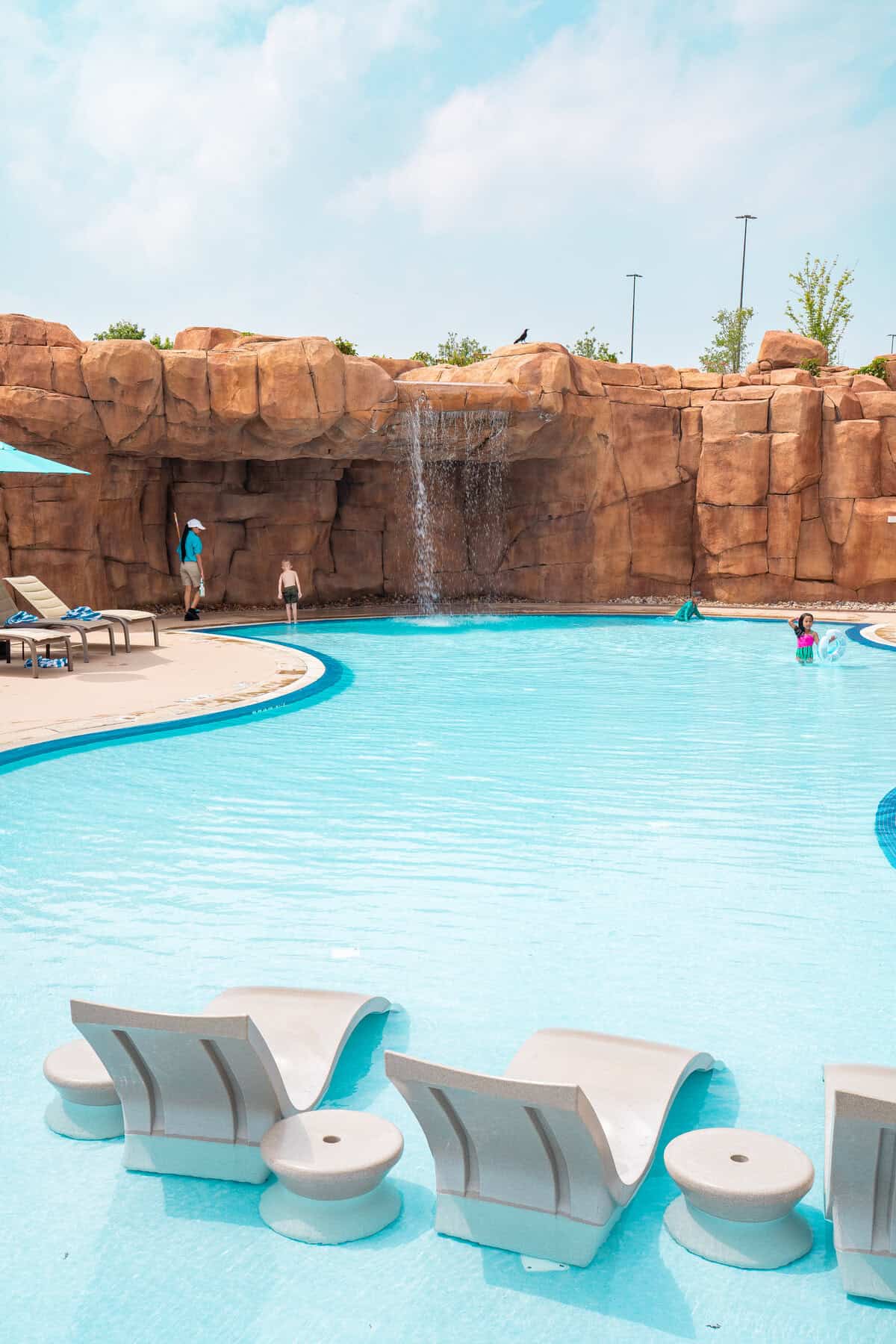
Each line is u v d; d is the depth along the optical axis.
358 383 19.03
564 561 23.64
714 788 7.57
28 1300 2.46
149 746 8.95
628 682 12.80
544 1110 2.39
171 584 22.05
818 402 22.17
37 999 4.16
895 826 6.62
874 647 16.09
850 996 4.18
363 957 4.60
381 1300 2.47
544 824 6.66
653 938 4.81
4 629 12.84
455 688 12.30
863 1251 2.46
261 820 6.75
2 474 18.05
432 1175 2.98
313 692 11.60
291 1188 2.67
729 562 22.95
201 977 4.38
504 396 20.08
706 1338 2.34
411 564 24.67
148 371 18.00
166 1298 2.47
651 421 22.97
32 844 6.23
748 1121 3.23
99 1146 3.11
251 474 22.53
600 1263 2.59
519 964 4.52
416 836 6.42
